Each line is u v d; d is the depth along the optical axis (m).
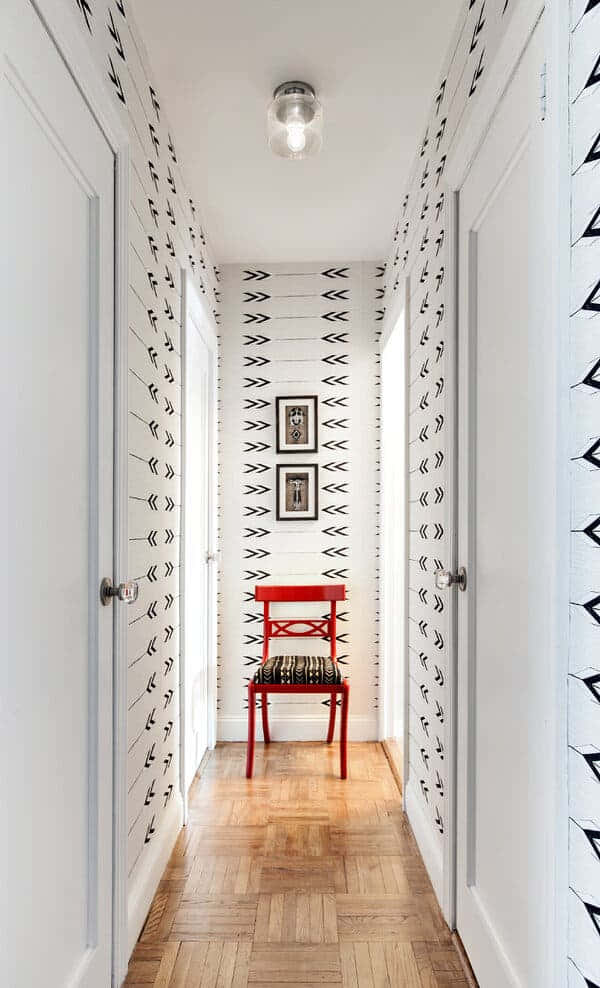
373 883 1.93
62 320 1.17
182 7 1.65
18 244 0.98
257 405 3.40
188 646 2.67
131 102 1.63
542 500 1.01
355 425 3.40
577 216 0.86
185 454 2.40
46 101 1.06
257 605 3.38
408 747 2.43
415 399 2.33
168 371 2.14
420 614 2.19
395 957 1.59
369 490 3.39
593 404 0.82
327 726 3.33
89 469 1.33
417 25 1.73
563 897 0.89
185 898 1.85
